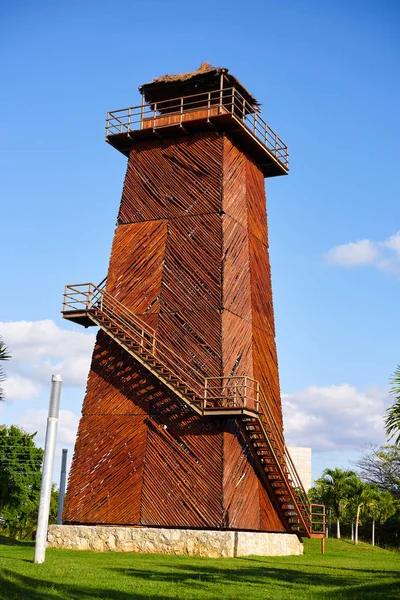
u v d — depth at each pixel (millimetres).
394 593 16812
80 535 29594
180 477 28953
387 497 61281
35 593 15648
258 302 33406
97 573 19906
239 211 33156
